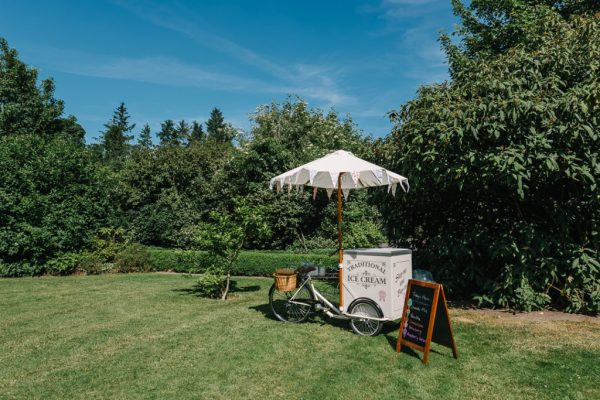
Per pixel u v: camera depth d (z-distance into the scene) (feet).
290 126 58.95
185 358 15.71
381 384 13.08
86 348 17.20
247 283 34.63
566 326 18.97
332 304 20.06
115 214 52.34
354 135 66.95
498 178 20.62
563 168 19.90
